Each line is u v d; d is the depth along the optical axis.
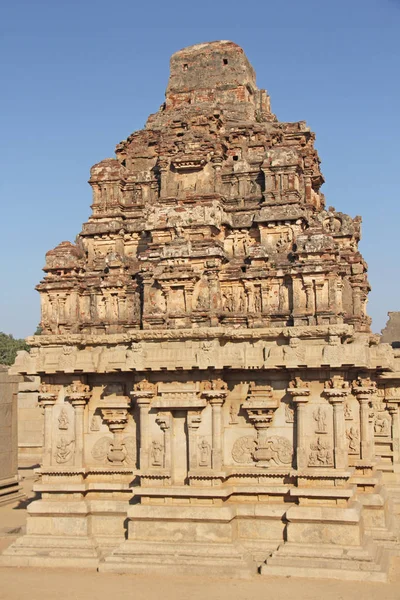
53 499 29.34
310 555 26.03
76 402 29.59
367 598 23.28
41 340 30.05
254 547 27.28
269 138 34.59
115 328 31.17
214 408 27.83
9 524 35.28
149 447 28.31
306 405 27.50
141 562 26.55
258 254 30.06
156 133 35.41
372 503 29.33
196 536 27.06
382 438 38.38
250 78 37.03
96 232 33.44
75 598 23.64
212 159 32.75
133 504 28.14
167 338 28.33
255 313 29.73
